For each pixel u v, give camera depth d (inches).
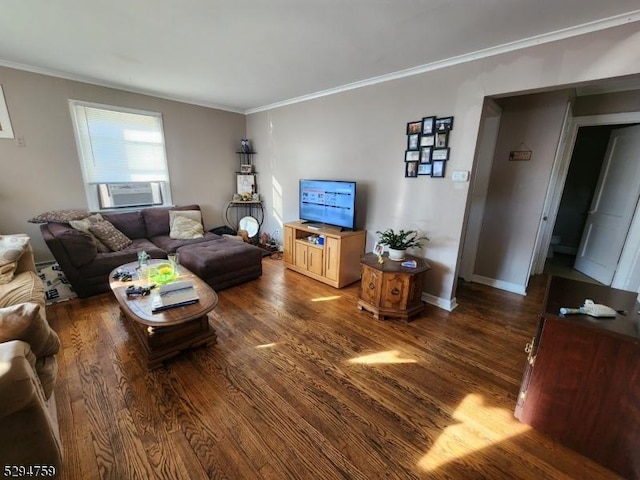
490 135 127.6
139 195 157.6
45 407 45.2
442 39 83.1
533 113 117.6
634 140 128.8
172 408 62.2
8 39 89.7
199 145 175.3
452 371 76.7
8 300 74.4
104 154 142.1
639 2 61.3
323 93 141.9
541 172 118.8
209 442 54.8
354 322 101.0
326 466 51.1
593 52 71.8
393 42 86.3
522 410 60.2
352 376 73.9
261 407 63.3
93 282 114.0
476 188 134.6
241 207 201.6
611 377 49.6
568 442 55.5
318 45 89.8
